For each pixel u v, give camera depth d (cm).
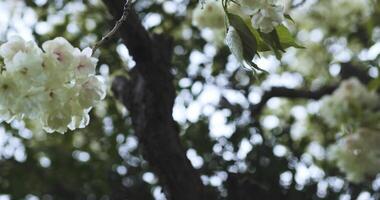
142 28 404
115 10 381
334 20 714
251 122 610
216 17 422
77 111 237
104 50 559
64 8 607
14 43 224
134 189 652
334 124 585
